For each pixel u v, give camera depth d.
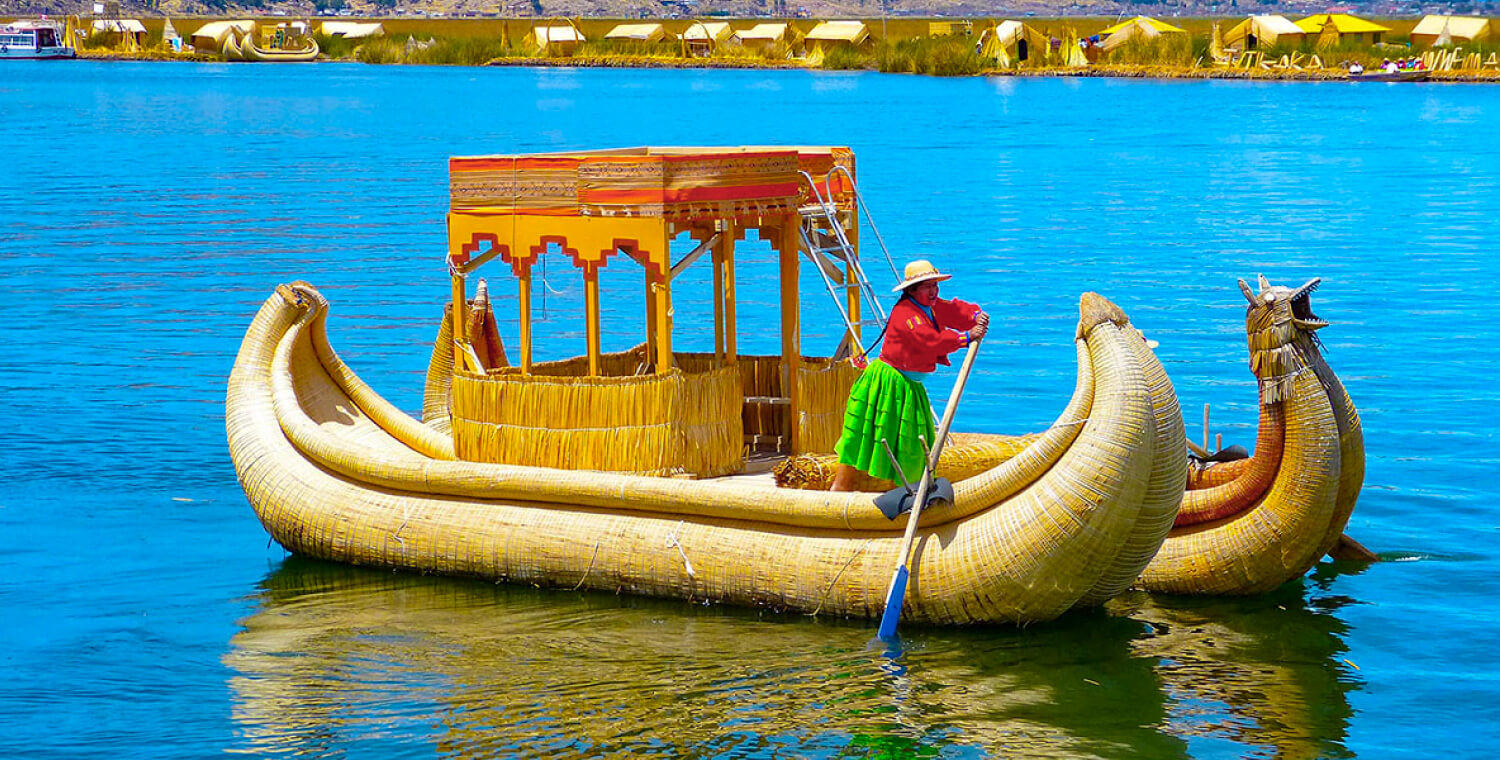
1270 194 33.78
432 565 10.15
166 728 7.89
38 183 37.34
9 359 17.20
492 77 99.75
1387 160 41.44
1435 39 94.81
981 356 17.00
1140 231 27.84
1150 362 8.64
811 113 61.88
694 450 10.08
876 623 9.13
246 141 50.19
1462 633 9.05
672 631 9.09
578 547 9.73
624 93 78.12
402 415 11.38
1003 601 8.83
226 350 17.78
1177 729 7.80
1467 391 15.09
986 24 120.94
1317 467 9.21
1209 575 9.55
